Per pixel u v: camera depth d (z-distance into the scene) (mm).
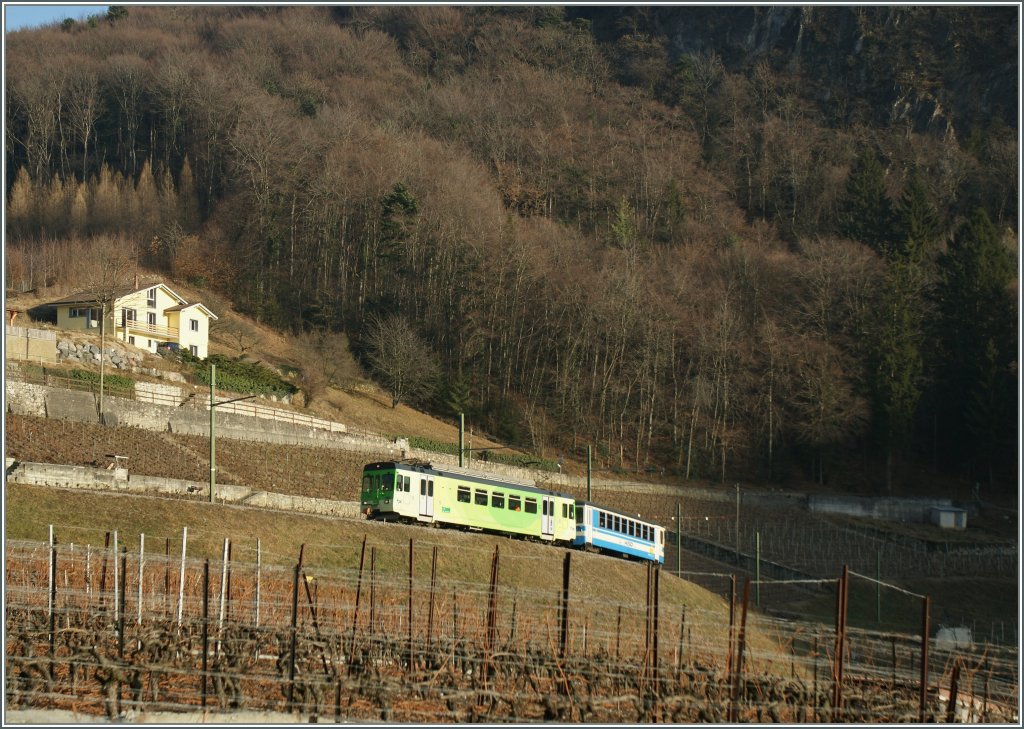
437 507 181750
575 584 182125
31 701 79500
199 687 85938
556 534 199875
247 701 82750
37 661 82438
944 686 112250
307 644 91062
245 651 92000
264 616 103750
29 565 111312
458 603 127000
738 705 88875
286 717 79688
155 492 174750
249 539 158375
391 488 177000
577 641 112312
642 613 158750
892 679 106000
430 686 87250
